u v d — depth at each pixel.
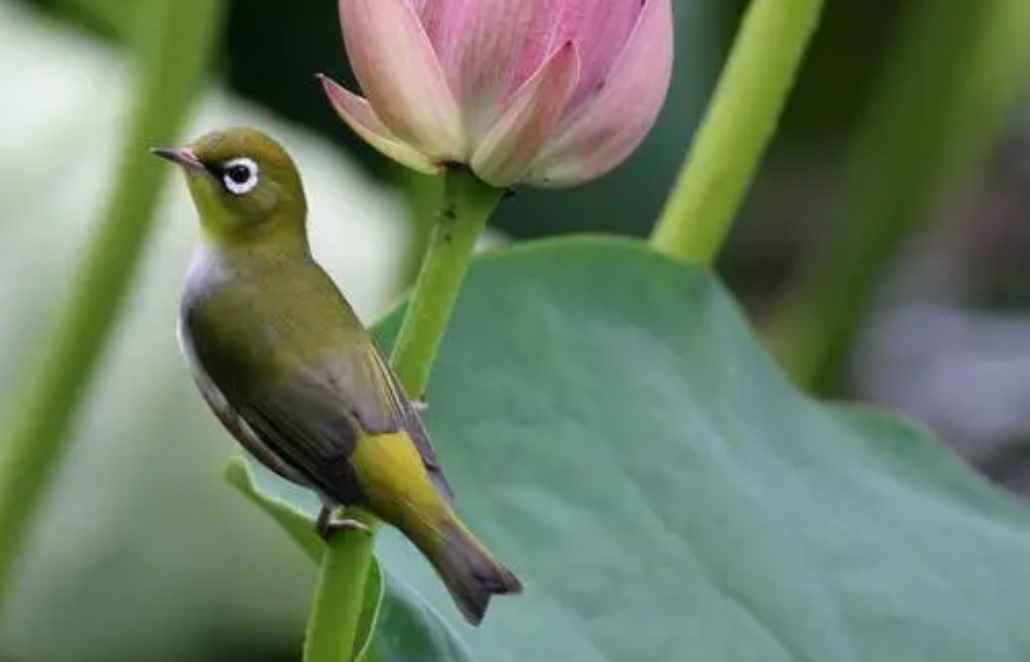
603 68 3.10
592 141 3.10
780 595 3.31
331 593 3.10
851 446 3.39
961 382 6.11
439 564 3.05
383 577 3.20
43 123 4.16
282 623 4.11
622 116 3.10
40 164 4.13
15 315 4.02
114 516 3.97
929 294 6.39
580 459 3.32
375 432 3.06
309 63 5.06
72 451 3.95
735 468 3.34
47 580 3.93
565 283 3.35
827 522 3.35
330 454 3.06
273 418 3.07
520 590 3.05
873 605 3.32
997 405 6.07
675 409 3.34
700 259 3.36
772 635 3.30
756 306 6.22
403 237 4.22
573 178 3.11
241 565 4.06
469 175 3.10
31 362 4.01
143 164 3.41
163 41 3.41
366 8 3.09
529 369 3.33
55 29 4.52
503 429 3.32
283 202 3.08
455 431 3.31
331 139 5.09
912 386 6.08
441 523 3.06
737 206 3.36
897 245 4.56
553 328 3.34
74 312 3.42
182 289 3.08
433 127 3.09
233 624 4.09
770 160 6.09
